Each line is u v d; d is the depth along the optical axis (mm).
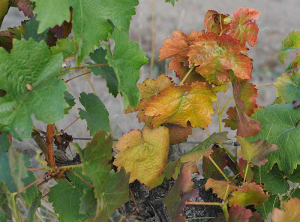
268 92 2371
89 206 617
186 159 721
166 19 2992
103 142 610
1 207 639
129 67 648
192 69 797
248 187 703
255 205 743
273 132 767
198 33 799
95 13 614
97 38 620
